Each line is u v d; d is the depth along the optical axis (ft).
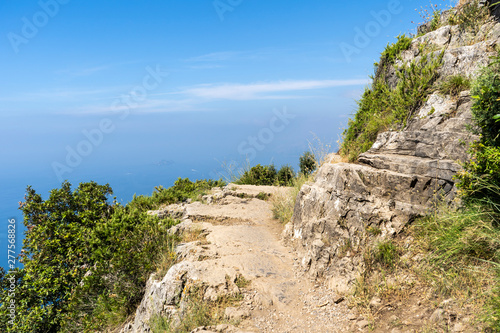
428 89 23.67
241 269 19.84
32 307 26.18
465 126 17.22
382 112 27.78
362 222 18.15
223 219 31.27
